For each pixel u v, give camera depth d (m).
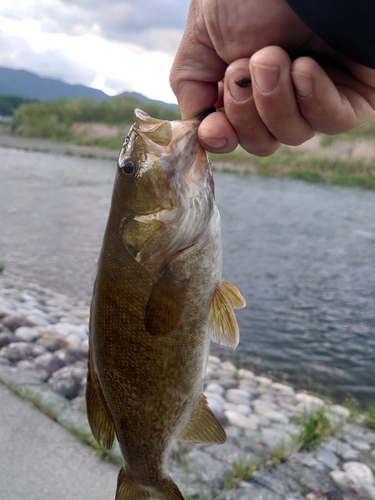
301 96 0.19
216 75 0.24
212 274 0.25
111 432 0.27
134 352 0.24
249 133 0.21
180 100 0.25
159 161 0.24
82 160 4.08
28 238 1.48
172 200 0.24
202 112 0.25
